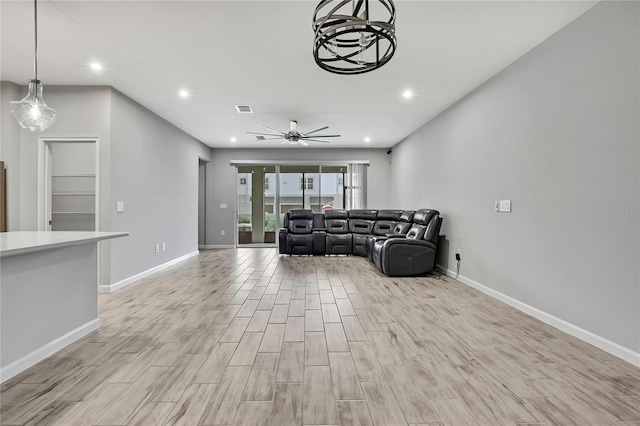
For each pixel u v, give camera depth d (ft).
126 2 7.75
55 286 7.54
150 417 5.09
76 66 11.23
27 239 7.32
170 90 13.52
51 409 5.30
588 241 8.04
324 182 27.81
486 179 12.58
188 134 21.34
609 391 5.86
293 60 10.87
